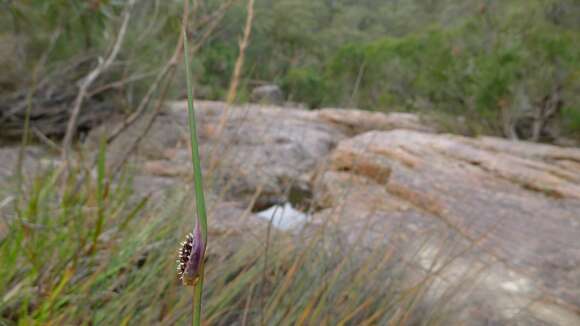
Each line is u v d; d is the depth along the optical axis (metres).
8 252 1.28
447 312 1.75
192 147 0.50
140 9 3.29
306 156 5.38
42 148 2.35
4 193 1.74
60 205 1.56
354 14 42.81
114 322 1.26
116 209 1.66
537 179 4.34
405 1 44.22
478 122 8.66
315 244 1.79
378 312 1.40
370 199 3.58
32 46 5.32
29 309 1.29
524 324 2.03
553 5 8.17
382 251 2.03
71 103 5.62
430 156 5.21
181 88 5.12
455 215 3.49
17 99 5.41
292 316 1.42
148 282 1.40
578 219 3.47
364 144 5.73
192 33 1.96
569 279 2.54
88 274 1.42
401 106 10.58
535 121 8.15
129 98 4.22
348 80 11.38
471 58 8.42
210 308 1.38
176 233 1.68
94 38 5.40
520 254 2.83
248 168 2.54
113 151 2.50
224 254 1.78
